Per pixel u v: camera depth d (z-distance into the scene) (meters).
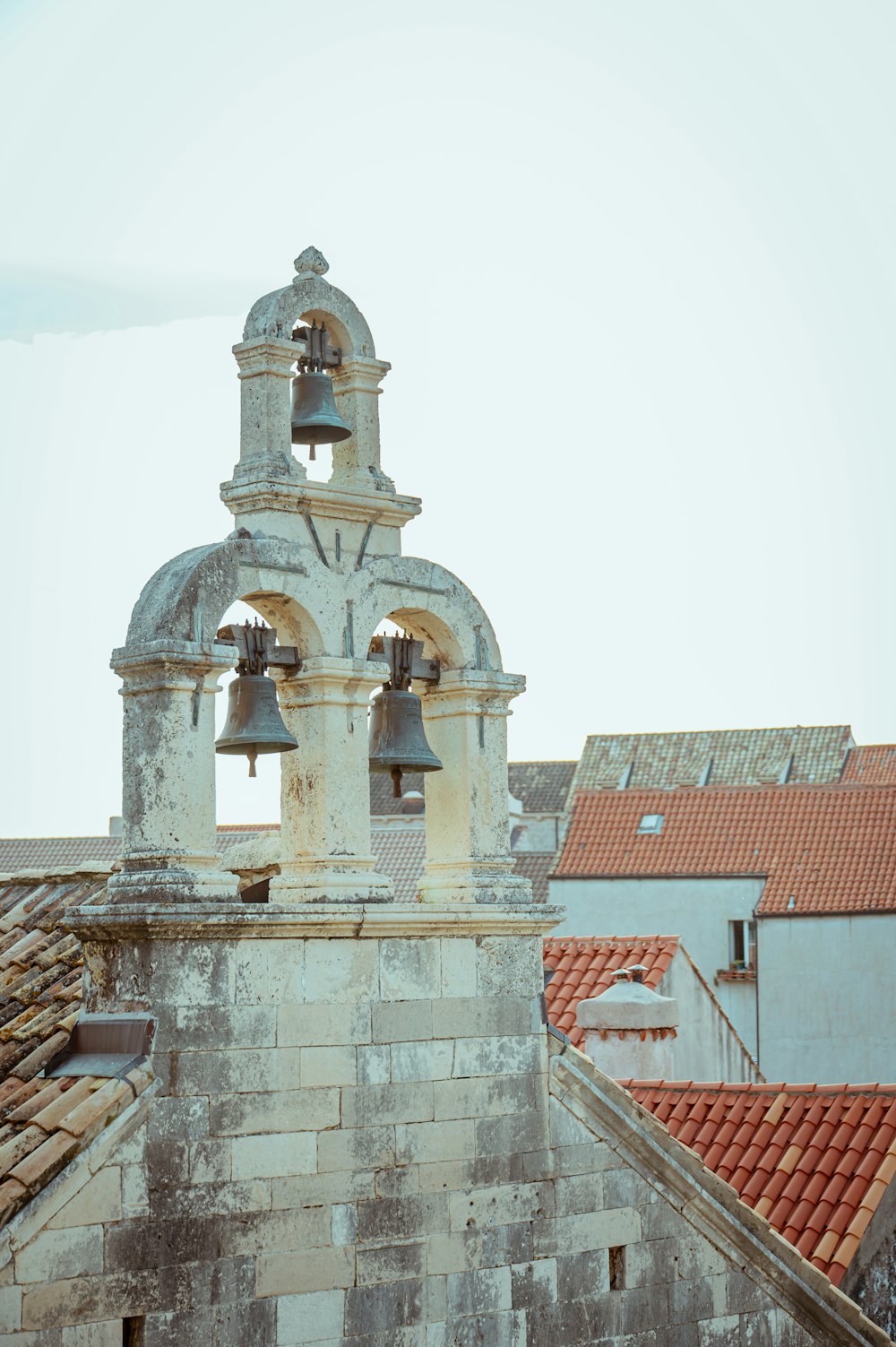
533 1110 13.03
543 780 73.69
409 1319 12.07
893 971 43.91
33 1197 10.31
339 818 12.41
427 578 13.23
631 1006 22.84
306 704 12.52
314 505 12.61
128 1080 10.87
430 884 13.23
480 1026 12.81
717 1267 14.12
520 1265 12.77
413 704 13.13
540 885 54.41
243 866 13.88
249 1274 11.29
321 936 11.95
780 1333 14.54
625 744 70.50
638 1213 13.60
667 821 48.59
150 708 11.69
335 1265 11.73
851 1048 43.84
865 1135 18.98
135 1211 10.80
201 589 11.77
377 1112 12.10
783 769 66.56
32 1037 11.87
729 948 46.06
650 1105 20.50
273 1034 11.62
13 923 14.88
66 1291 10.41
